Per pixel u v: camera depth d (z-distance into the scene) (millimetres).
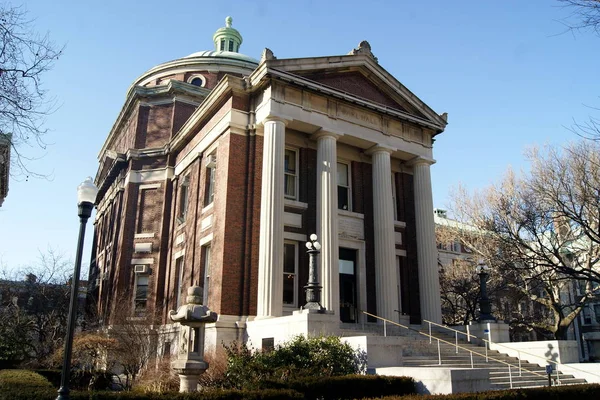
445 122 27750
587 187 25141
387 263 23500
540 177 28109
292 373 12836
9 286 33500
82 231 10969
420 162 26859
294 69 22750
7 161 12039
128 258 30141
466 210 34844
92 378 19391
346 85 25109
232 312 20062
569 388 12555
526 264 27922
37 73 11797
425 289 25125
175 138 29734
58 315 31516
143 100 33844
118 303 25391
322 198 22344
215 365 14844
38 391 10664
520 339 49844
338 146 25516
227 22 45719
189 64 36906
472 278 36125
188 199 27219
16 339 24609
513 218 29188
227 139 22406
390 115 25656
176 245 28016
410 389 12398
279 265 19953
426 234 25891
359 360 14484
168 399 9445
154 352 22094
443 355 18391
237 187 21781
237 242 21078
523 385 16078
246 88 23000
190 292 12641
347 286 23969
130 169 31797
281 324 17438
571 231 28578
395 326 22406
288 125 22891
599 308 49250
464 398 10352
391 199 24688
